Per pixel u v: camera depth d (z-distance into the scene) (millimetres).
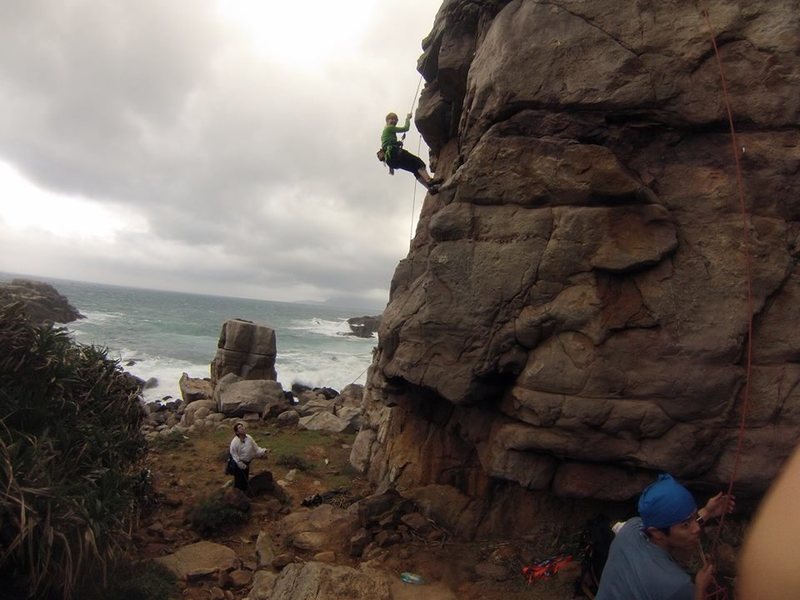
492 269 6430
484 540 7316
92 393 8164
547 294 6152
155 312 96750
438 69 8664
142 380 30297
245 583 7078
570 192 6191
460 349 6613
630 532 3516
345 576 6250
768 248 5746
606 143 6344
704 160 6102
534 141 6387
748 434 5551
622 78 6137
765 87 5836
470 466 8219
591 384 5832
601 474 6090
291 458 12734
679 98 6023
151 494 9461
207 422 16812
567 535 6793
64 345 8062
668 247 5875
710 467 5648
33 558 5449
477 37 8250
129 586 6340
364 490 10648
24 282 58375
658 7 6137
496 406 6984
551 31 6441
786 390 5535
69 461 6672
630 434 5773
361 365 42969
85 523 5746
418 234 9367
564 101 6328
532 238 6281
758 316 5684
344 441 15008
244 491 10266
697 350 5648
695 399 5613
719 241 5859
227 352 21547
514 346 6332
